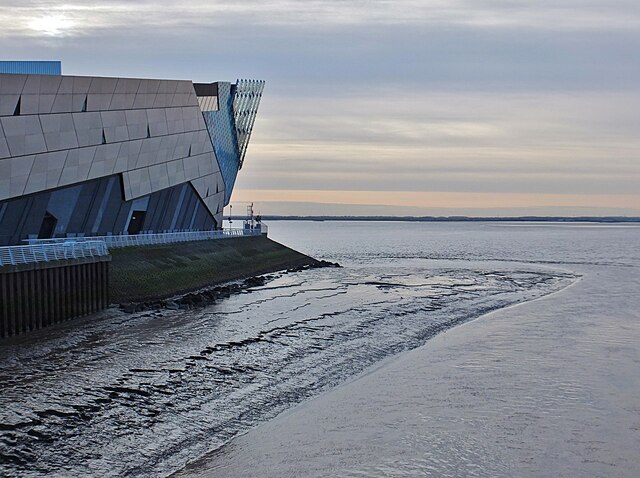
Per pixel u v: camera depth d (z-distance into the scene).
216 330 38.38
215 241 74.19
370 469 20.81
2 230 47.94
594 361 33.38
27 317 35.50
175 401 25.88
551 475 20.58
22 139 46.41
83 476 19.59
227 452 21.92
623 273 80.06
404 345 37.53
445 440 23.09
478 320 45.50
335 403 26.95
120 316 41.44
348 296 55.84
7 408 23.72
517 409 26.20
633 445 22.80
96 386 26.73
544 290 62.78
